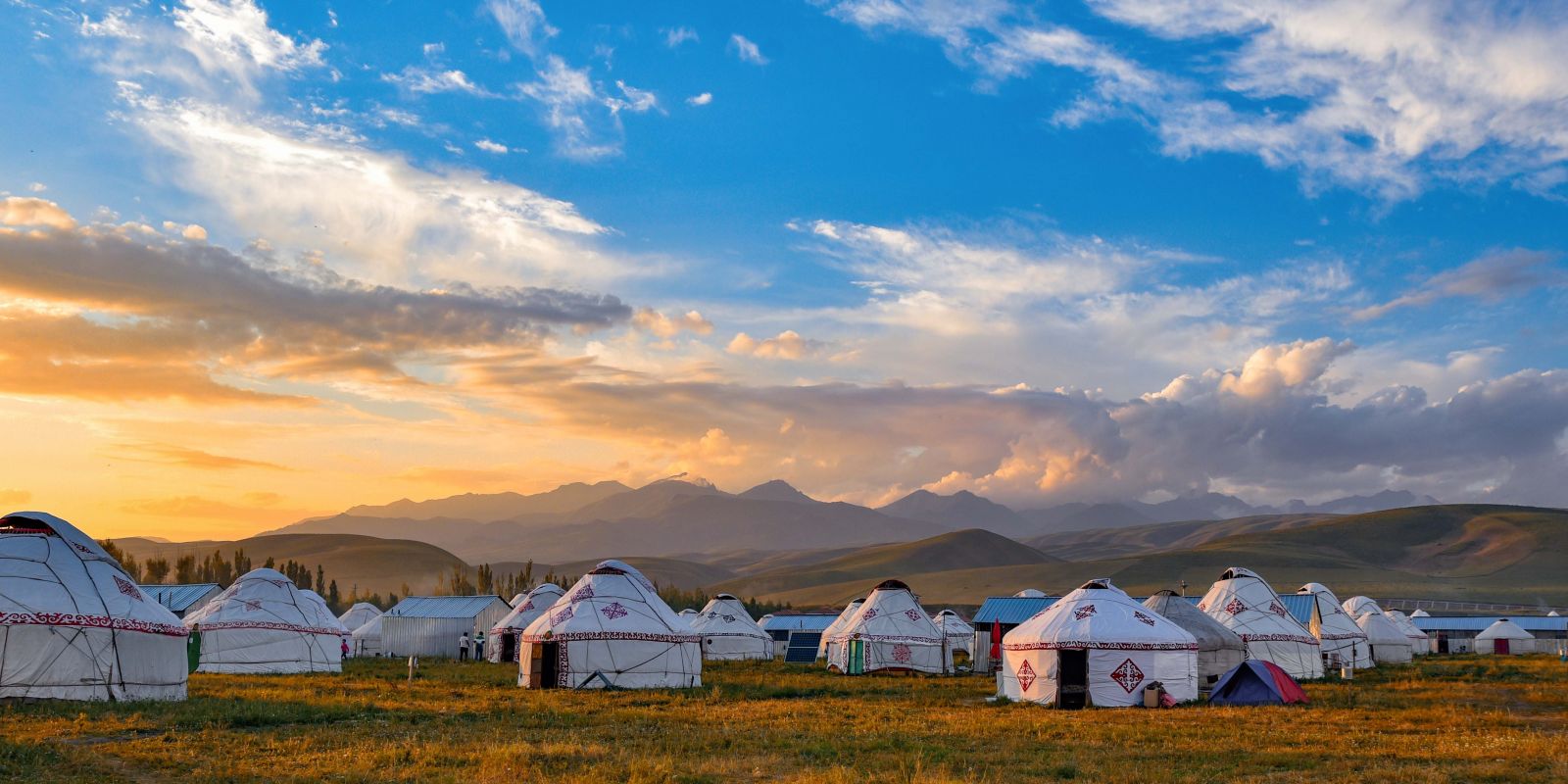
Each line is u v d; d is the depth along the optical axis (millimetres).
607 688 52188
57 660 37750
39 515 40719
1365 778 24562
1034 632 47219
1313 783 24062
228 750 27562
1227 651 54938
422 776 23859
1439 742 30875
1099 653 45031
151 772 24312
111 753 26656
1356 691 52781
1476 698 48438
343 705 39375
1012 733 33719
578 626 52875
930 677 68750
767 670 74688
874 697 49812
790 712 40375
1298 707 43062
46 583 38562
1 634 36844
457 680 57188
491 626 95688
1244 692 45281
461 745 29203
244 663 62188
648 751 28250
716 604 104688
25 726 30922
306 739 29406
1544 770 25469
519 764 25219
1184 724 36125
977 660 76188
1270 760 27453
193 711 35188
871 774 24594
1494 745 29906
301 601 66750
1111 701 44500
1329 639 75250
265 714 34781
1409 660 91125
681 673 54688
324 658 65562
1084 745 30766
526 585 183875
